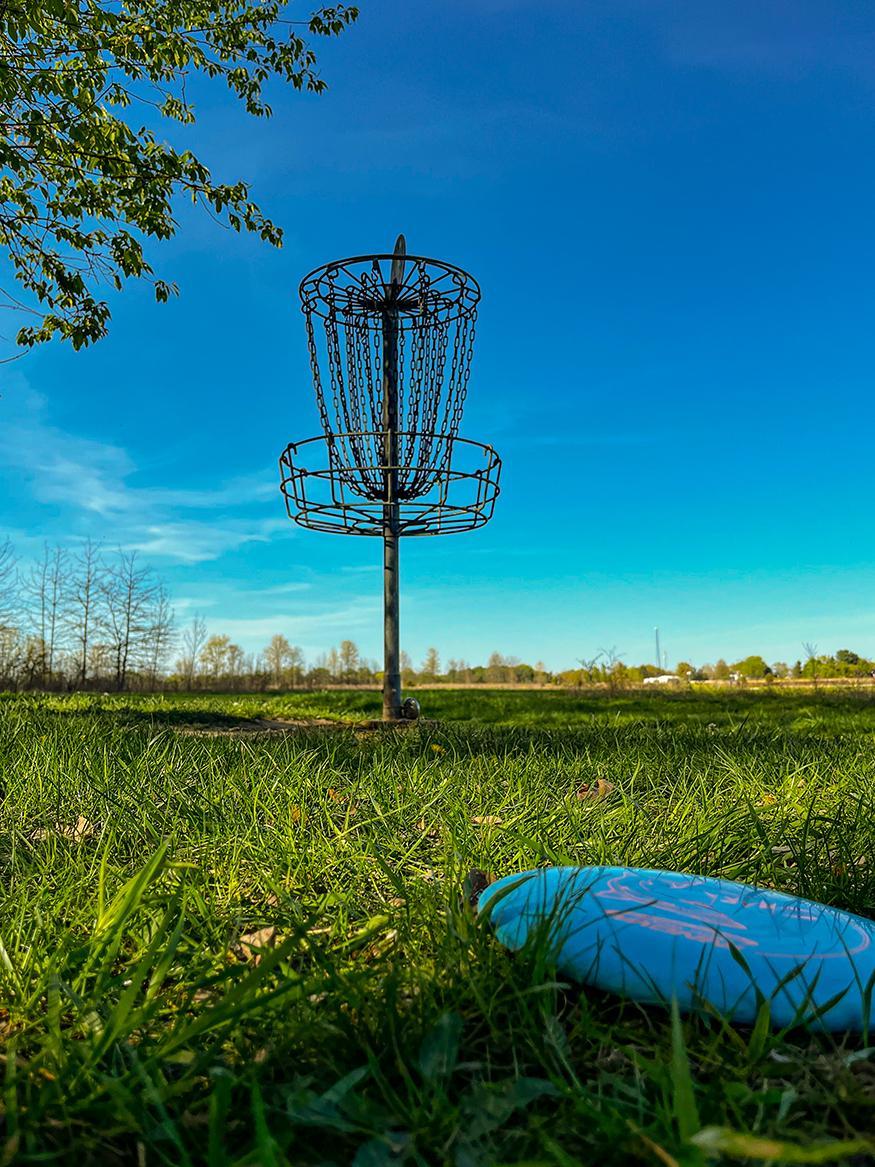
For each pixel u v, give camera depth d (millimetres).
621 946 1312
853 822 2350
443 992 1245
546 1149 871
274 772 3131
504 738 4820
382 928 1510
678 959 1280
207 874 1894
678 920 1408
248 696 15711
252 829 2240
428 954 1433
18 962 1411
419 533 6066
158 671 22016
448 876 1830
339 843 2094
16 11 6324
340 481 5680
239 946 1497
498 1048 1151
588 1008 1254
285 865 1954
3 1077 1084
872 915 1814
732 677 25406
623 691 16203
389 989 1141
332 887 1823
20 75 6594
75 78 7039
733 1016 1186
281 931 1530
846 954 1335
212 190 7742
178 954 1451
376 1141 883
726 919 1435
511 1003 1239
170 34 7383
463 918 1464
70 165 7289
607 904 1465
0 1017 1295
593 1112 910
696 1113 833
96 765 3152
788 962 1295
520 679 29469
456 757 3668
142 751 3719
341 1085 951
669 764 3635
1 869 2084
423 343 5652
